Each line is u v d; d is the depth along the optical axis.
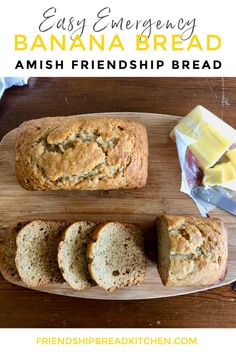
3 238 0.69
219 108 0.74
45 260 0.68
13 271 0.69
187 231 0.62
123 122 0.65
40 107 0.73
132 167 0.63
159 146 0.71
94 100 0.74
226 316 0.72
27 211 0.70
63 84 0.74
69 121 0.64
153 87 0.74
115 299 0.70
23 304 0.71
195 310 0.72
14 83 0.72
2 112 0.73
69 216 0.70
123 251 0.68
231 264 0.70
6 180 0.70
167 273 0.62
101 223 0.68
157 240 0.69
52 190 0.67
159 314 0.72
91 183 0.62
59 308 0.71
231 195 0.71
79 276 0.68
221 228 0.65
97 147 0.61
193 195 0.71
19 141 0.64
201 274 0.61
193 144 0.69
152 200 0.70
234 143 0.71
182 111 0.74
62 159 0.61
